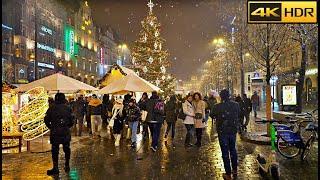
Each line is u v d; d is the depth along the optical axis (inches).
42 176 399.9
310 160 475.8
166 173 411.8
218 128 394.9
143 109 652.7
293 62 1673.2
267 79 715.4
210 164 466.6
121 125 650.8
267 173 373.4
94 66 3929.6
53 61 2790.4
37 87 705.0
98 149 608.1
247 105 866.1
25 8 2357.3
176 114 742.5
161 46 1894.7
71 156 534.9
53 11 2842.0
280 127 502.0
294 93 1243.2
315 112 607.2
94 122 790.5
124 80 812.0
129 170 430.3
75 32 3339.1
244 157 505.4
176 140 735.1
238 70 2091.5
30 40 2410.2
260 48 917.2
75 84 755.4
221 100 399.9
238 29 1275.8
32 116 619.2
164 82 1915.6
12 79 2158.0
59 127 414.3
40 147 620.1
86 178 389.1
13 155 540.4
